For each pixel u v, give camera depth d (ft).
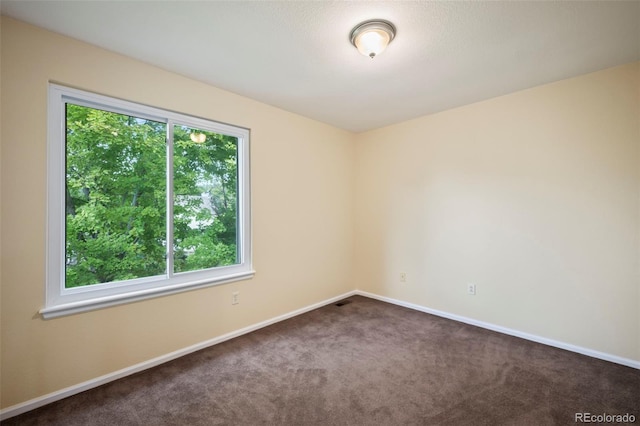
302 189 11.32
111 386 6.54
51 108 6.10
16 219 5.65
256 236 9.79
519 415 5.57
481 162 9.80
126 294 6.95
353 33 5.99
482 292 9.84
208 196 8.83
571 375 6.90
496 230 9.50
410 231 11.80
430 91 8.96
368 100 9.70
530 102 8.75
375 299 13.01
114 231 7.08
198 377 6.90
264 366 7.38
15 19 5.58
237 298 9.23
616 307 7.50
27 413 5.65
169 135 7.89
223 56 6.95
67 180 6.42
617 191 7.47
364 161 13.48
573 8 5.26
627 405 5.84
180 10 5.33
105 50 6.66
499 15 5.44
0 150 5.48
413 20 5.58
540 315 8.67
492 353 8.00
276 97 9.45
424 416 5.55
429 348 8.30
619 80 7.39
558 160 8.31
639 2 5.09
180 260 8.21
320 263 12.08
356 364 7.46
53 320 6.04
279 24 5.74
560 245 8.32
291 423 5.39
